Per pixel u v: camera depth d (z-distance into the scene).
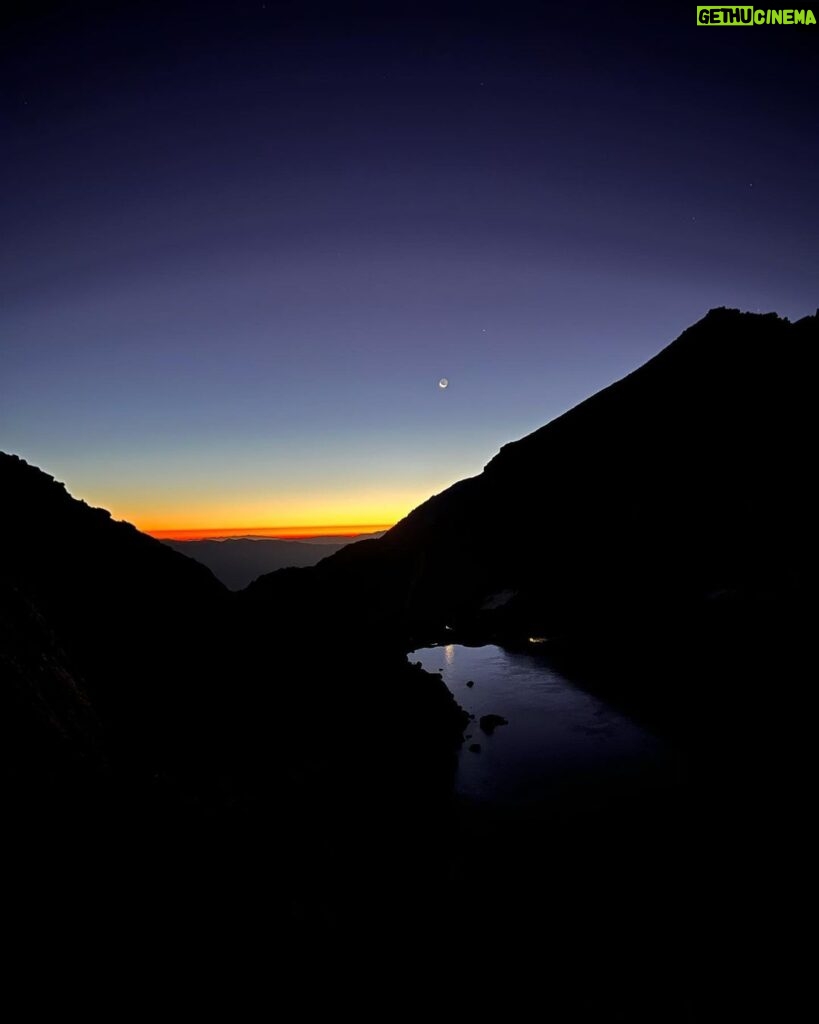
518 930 12.64
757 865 14.88
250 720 19.17
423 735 25.56
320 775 17.70
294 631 28.16
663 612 47.09
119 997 6.67
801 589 38.94
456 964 11.41
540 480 88.25
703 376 81.06
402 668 31.84
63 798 9.12
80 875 7.96
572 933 12.52
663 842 16.50
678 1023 9.91
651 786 20.61
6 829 7.69
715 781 20.52
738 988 10.67
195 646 20.75
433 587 80.69
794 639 33.00
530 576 71.88
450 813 19.08
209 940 8.38
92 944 7.11
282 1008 7.99
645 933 12.44
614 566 61.56
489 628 60.38
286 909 10.17
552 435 96.56
